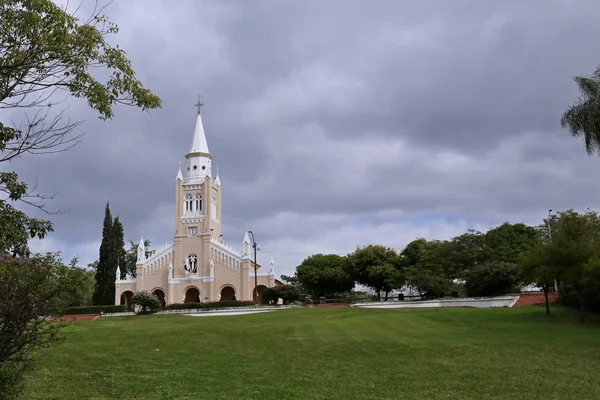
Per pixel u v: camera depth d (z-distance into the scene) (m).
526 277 42.03
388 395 18.20
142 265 90.81
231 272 87.81
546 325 36.22
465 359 24.59
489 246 72.81
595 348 27.48
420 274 65.94
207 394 17.67
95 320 55.62
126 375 20.20
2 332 11.63
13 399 13.05
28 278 11.82
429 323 37.16
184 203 92.88
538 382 20.23
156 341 29.11
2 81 14.29
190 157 95.88
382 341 29.39
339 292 88.44
